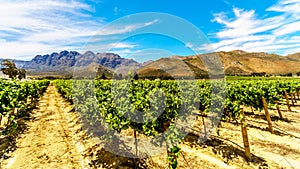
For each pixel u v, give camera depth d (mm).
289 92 18172
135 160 7637
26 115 15320
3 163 7328
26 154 8086
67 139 9945
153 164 7336
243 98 12602
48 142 9484
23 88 15359
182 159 7555
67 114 16141
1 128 11273
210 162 7324
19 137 10086
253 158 7586
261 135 10055
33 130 11391
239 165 7113
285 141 9195
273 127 11414
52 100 25875
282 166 7004
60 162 7457
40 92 30375
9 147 8750
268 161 7363
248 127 11430
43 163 7352
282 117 13578
